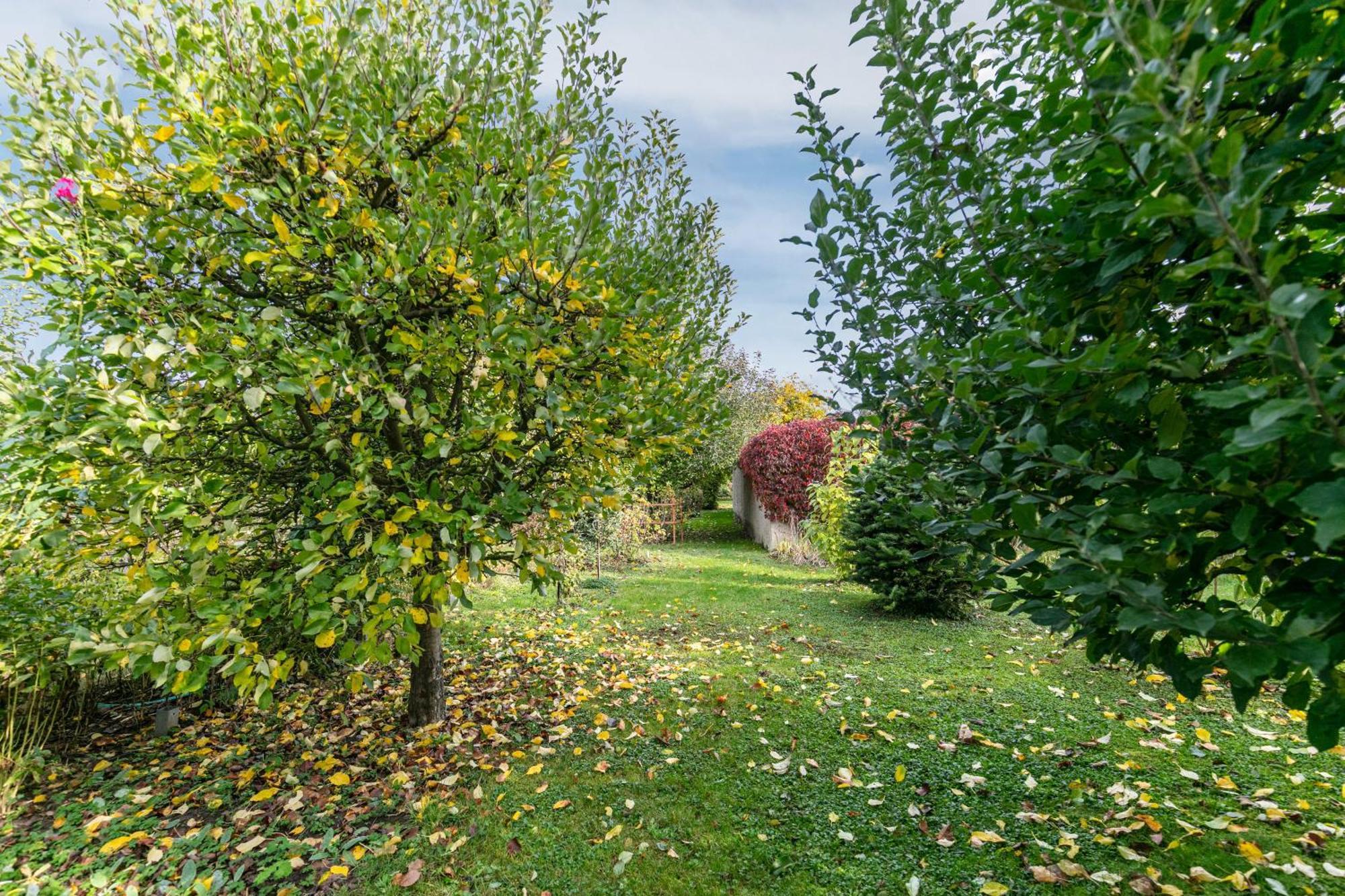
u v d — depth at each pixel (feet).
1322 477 3.31
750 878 8.43
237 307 10.71
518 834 9.51
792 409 77.92
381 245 9.73
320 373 8.36
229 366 8.05
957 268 6.36
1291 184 3.46
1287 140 3.30
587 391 11.10
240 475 11.38
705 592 27.12
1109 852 8.63
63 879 8.71
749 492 52.75
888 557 22.18
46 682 11.60
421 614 9.36
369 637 8.90
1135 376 4.12
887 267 6.82
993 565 5.86
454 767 11.68
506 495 9.96
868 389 7.26
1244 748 11.35
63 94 9.11
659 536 50.34
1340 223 3.79
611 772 11.32
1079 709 13.52
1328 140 3.34
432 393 12.28
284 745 13.11
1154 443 4.55
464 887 8.44
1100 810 9.66
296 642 12.26
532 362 9.43
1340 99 4.16
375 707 14.96
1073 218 4.73
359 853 9.10
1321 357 2.66
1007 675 15.92
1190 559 4.20
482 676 16.60
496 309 9.36
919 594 21.65
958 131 5.74
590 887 8.36
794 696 14.57
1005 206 5.72
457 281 9.59
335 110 10.05
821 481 37.45
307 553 8.36
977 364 4.96
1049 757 11.39
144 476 8.55
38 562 10.34
